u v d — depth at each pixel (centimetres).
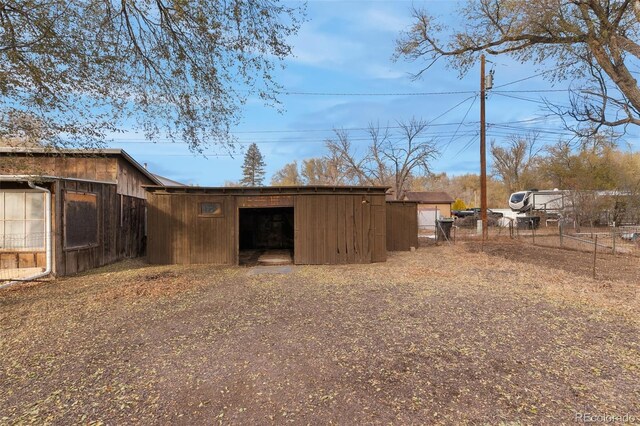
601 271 795
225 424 243
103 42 607
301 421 245
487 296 588
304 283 732
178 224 1030
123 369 335
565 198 2091
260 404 269
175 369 333
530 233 1867
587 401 265
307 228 1016
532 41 791
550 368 321
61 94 601
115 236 1077
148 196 1031
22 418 255
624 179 2133
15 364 349
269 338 409
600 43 696
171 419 251
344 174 3703
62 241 822
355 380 304
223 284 727
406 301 565
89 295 630
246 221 1577
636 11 644
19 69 552
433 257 1115
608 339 390
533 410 254
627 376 304
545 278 725
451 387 289
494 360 340
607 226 1861
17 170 784
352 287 682
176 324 466
